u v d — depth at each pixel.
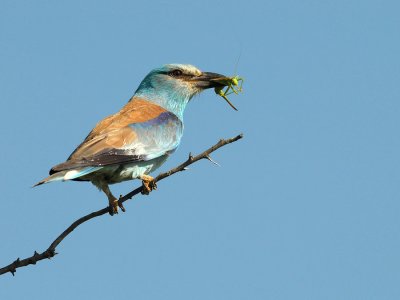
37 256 9.13
